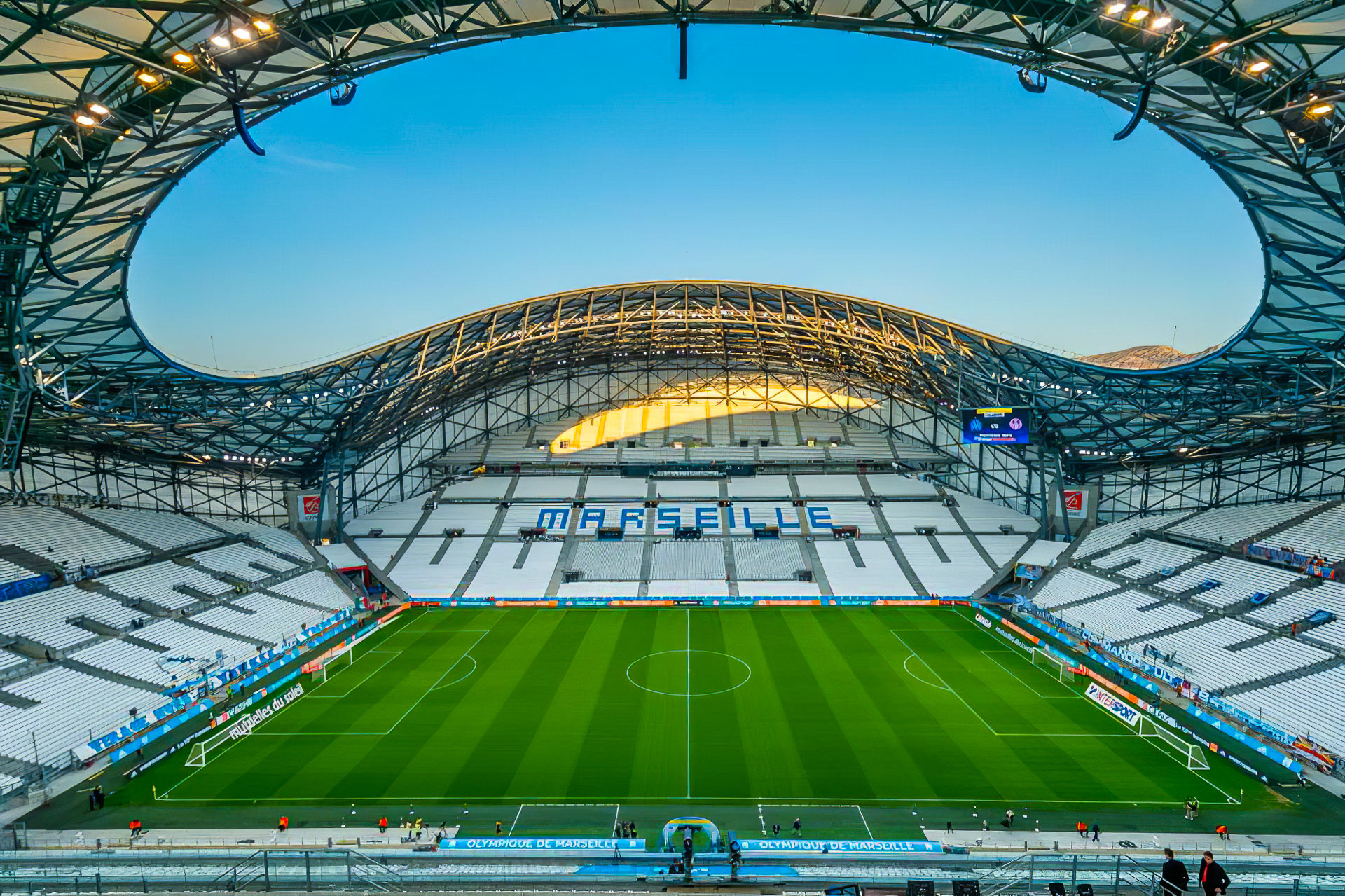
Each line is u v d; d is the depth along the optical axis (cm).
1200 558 6159
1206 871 1570
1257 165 3006
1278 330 4269
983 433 5319
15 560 5159
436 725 4034
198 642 5156
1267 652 4588
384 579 7338
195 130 2783
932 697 4441
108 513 6419
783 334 7806
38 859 2591
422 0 2200
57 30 1978
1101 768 3509
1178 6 2159
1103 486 7775
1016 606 6619
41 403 4350
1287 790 3297
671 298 7275
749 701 4388
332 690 4600
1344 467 6091
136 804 3203
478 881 2298
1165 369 5034
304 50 2212
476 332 6694
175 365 4738
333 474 8025
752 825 2997
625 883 2320
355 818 3067
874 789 3306
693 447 9244
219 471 7300
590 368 9694
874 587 7194
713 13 2397
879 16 2394
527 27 2361
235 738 3869
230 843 2839
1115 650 5269
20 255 2841
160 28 2078
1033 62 2559
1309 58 2322
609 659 5250
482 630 6050
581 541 8012
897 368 7819
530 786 3334
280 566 6906
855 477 9075
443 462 9062
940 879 2295
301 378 5631
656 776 3434
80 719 3978
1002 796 3244
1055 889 1812
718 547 7881
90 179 2653
